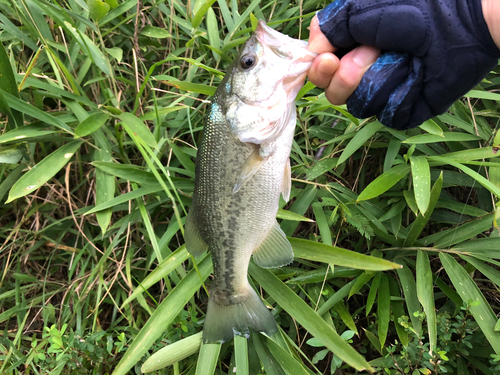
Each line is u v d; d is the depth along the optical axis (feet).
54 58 1.18
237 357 1.00
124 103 1.39
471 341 1.08
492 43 0.74
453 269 1.07
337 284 1.23
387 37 0.75
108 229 1.28
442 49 0.75
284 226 1.19
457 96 0.79
